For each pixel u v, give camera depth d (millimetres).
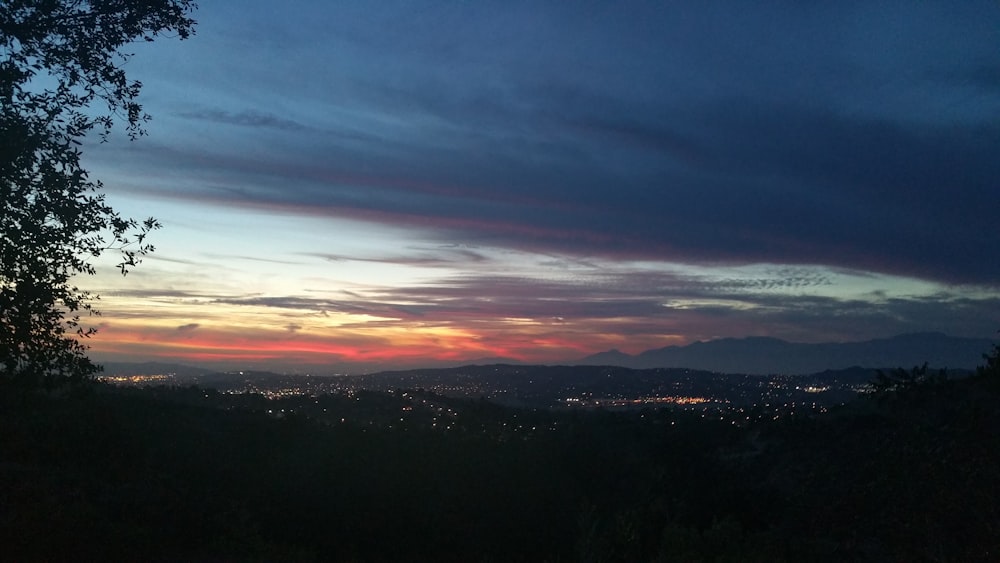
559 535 20625
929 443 13438
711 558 11359
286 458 20609
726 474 18062
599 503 21484
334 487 19656
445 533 19734
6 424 12906
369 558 18344
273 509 18172
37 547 9328
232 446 20859
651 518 13859
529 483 22531
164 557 10836
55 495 11289
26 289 7496
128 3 8695
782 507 15008
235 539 12695
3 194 7461
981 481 11102
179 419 22078
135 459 15695
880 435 15688
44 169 7688
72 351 8016
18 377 7723
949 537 10516
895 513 11672
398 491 20344
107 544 10141
